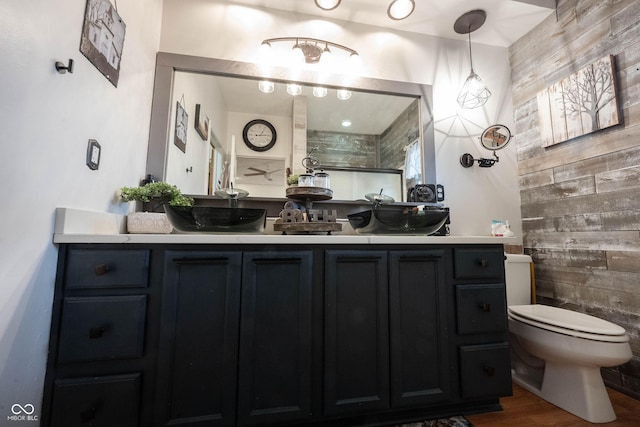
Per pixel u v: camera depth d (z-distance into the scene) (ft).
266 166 5.79
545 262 6.07
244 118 5.82
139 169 4.78
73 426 2.79
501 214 6.56
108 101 3.77
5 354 2.35
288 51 5.97
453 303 4.00
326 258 3.64
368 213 4.72
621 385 4.73
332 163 6.04
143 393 3.01
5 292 2.34
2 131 2.25
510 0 5.77
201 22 5.65
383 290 3.76
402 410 3.86
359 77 6.20
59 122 2.89
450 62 6.70
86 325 2.91
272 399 3.30
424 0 5.79
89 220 3.32
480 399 3.94
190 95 5.56
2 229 2.29
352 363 3.57
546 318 4.41
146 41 4.91
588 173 5.29
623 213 4.74
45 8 2.66
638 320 4.50
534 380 4.89
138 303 3.06
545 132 6.07
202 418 3.10
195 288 3.24
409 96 6.44
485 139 6.62
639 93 4.57
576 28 5.57
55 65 2.80
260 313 3.38
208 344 3.20
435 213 4.75
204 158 5.55
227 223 4.08
